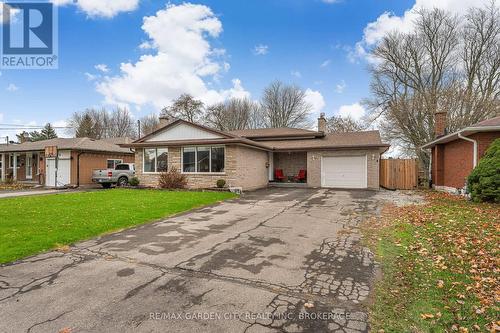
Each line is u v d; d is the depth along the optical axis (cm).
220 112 4294
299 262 473
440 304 333
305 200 1185
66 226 706
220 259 489
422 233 628
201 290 372
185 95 4197
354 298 350
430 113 2436
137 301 344
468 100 2302
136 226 737
